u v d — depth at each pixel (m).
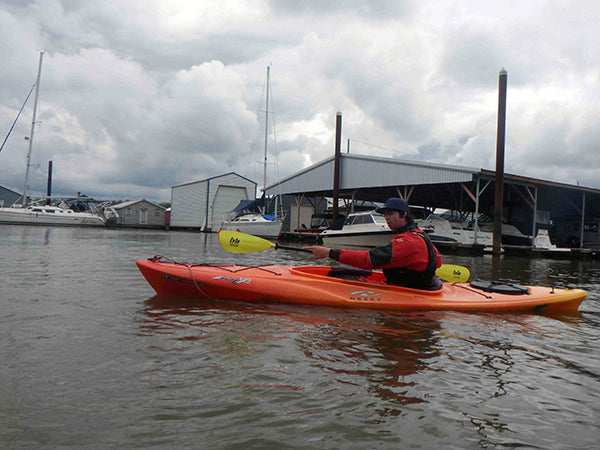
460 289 4.80
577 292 4.84
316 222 32.66
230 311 3.95
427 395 2.23
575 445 1.79
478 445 1.76
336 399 2.13
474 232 18.69
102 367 2.45
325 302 4.25
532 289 4.91
